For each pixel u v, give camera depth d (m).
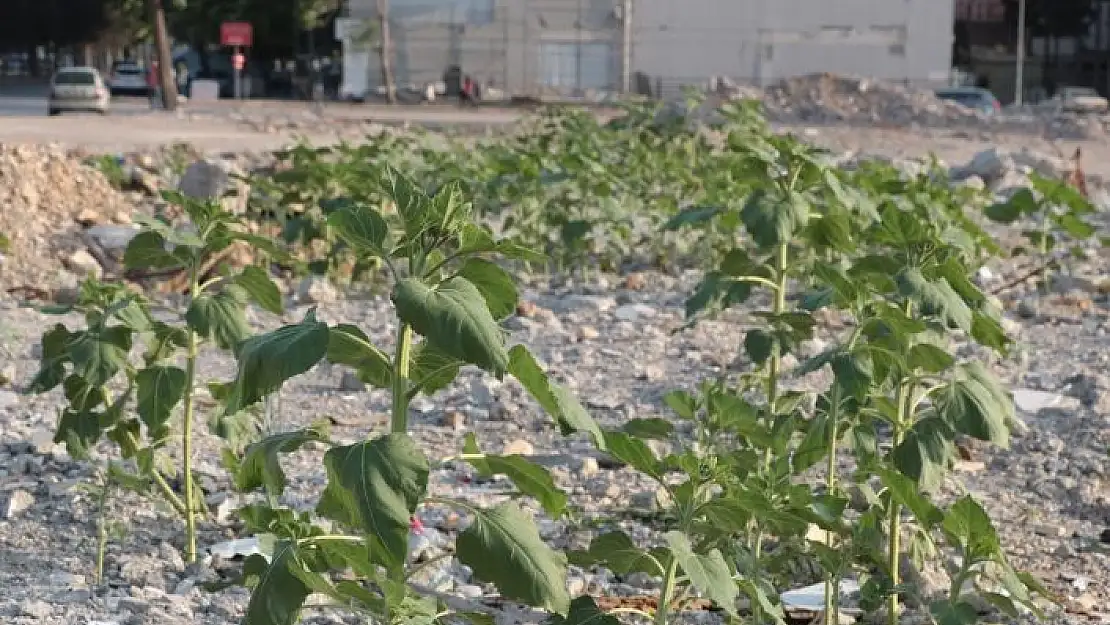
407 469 6.91
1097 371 19.38
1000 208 25.25
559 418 7.21
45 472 13.84
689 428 15.94
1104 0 150.12
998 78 149.88
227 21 128.50
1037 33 153.38
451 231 7.29
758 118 30.50
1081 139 78.88
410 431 15.78
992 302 12.88
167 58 90.44
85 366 10.61
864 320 10.28
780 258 12.58
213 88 107.94
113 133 63.41
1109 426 16.03
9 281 24.86
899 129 82.25
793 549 10.55
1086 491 13.90
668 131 36.62
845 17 112.06
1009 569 8.80
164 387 10.79
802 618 10.49
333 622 10.13
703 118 57.25
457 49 113.75
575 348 20.27
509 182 26.44
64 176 30.20
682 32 112.31
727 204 25.62
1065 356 20.48
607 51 112.62
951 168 48.94
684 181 29.52
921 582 10.64
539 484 7.64
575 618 7.95
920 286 10.08
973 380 9.82
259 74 129.25
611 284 25.70
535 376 7.14
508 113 91.62
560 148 35.16
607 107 94.38
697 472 8.33
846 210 16.27
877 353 9.93
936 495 13.61
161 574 11.15
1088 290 25.86
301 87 121.56
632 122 38.59
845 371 9.65
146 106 97.62
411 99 109.62
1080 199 25.12
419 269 7.28
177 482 13.30
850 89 93.56
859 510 12.76
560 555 7.45
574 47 112.88
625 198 29.17
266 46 137.50
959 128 84.94
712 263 26.39
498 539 7.16
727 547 9.31
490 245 7.32
